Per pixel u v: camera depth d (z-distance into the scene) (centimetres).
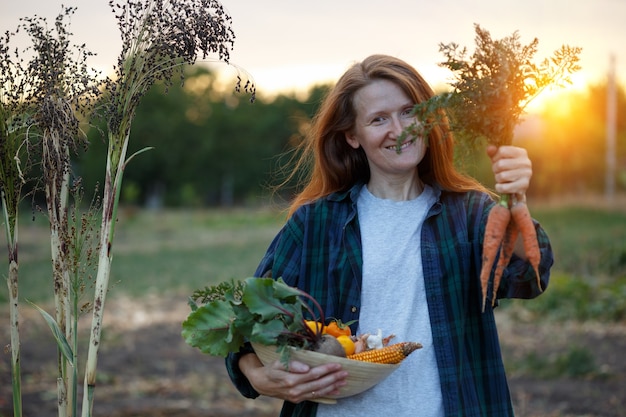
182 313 1270
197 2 286
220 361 935
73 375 287
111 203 286
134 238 2792
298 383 264
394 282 290
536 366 852
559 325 1095
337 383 265
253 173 7525
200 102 7738
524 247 261
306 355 262
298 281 302
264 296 265
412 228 297
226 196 7500
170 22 282
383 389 282
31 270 1791
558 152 3656
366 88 295
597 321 1111
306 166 349
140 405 725
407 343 267
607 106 4444
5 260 1853
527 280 275
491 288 284
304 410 291
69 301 292
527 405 722
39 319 1174
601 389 773
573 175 3716
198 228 3291
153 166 7256
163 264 1936
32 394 750
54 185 288
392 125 291
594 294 1218
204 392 781
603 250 1652
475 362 287
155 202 7175
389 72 292
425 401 281
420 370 283
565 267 1541
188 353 973
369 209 304
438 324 284
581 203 3159
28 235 2842
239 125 7588
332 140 314
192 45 282
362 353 268
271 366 271
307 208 308
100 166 5556
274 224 3334
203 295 290
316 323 269
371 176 309
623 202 3178
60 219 289
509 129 262
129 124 288
